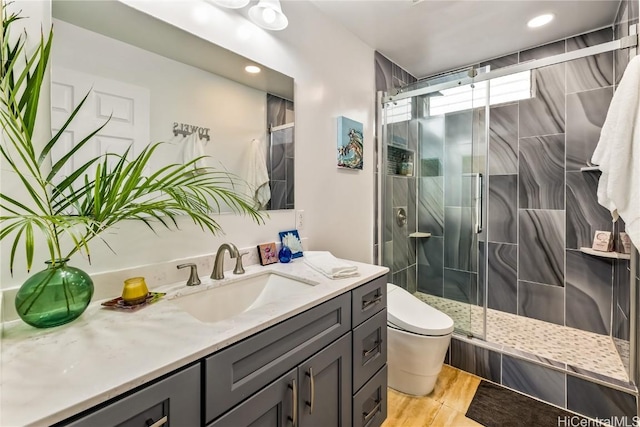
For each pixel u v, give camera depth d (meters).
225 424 0.73
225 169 1.34
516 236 2.51
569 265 2.28
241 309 1.25
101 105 0.99
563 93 2.25
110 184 0.92
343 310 1.15
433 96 2.49
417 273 2.70
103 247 1.00
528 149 2.43
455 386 1.84
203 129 1.26
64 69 0.92
